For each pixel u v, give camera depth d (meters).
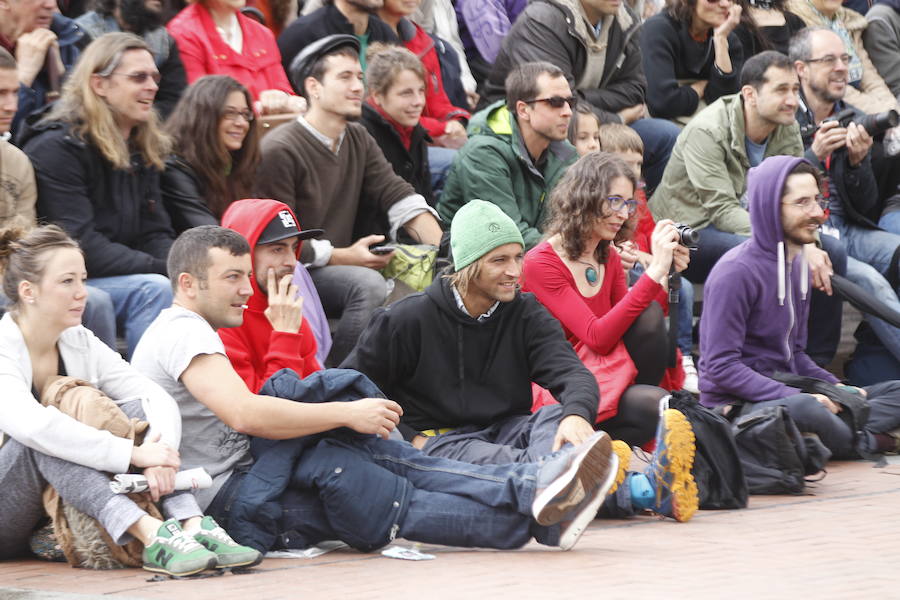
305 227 20.42
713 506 16.34
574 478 13.19
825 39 26.22
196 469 13.30
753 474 17.42
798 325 19.67
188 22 22.09
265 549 13.38
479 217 15.33
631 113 26.31
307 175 20.30
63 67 19.97
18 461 12.98
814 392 18.78
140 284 17.44
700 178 23.91
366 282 19.47
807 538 14.18
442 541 13.60
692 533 14.66
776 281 18.97
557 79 21.62
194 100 19.05
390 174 21.50
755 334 19.12
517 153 21.83
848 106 29.69
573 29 25.34
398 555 13.34
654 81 27.11
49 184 17.48
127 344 17.52
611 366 17.20
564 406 15.09
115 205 18.02
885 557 13.01
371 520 13.42
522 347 15.84
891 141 26.53
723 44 27.03
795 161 19.00
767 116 23.83
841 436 18.53
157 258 18.30
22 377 13.20
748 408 18.62
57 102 18.12
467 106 27.03
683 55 27.33
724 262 19.03
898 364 24.02
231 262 13.95
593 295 17.83
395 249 20.19
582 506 13.36
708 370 18.98
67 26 20.72
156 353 13.80
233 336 15.51
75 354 13.60
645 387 17.11
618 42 26.09
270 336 15.60
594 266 17.91
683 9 27.11
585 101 25.64
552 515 13.22
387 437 13.81
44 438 12.72
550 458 13.46
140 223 18.39
